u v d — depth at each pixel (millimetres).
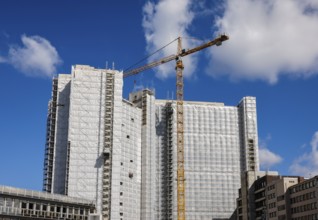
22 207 116438
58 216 125750
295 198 168375
